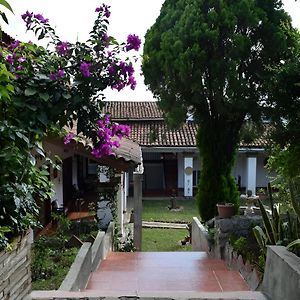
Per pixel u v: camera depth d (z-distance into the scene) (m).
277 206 5.00
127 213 14.69
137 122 19.81
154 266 5.95
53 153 7.71
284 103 3.86
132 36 3.25
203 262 6.24
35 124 2.97
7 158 2.75
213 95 8.06
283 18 7.86
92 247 5.93
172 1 8.66
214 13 7.73
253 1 7.81
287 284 3.25
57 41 3.31
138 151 10.53
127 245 8.69
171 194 19.20
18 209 2.87
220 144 8.59
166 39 8.05
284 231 4.68
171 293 3.70
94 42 3.22
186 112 8.41
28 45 3.11
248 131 8.62
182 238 11.56
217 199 8.56
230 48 7.68
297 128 3.77
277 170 4.85
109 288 4.73
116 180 8.53
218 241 6.45
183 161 19.45
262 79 7.24
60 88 3.05
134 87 3.28
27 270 3.16
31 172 3.12
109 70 3.19
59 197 10.04
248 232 6.26
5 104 2.93
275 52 7.66
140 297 3.57
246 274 4.91
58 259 5.27
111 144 3.38
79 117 3.18
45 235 6.95
